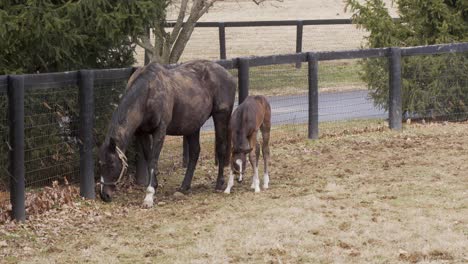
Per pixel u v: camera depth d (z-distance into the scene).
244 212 10.53
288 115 18.14
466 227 9.49
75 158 12.00
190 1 29.89
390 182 12.11
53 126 11.84
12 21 11.30
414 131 16.61
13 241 9.40
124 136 10.84
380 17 18.59
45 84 10.77
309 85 15.68
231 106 12.45
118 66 13.65
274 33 34.88
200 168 13.84
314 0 42.28
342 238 9.15
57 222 10.26
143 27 12.73
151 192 11.23
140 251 8.88
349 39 33.78
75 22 11.99
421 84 17.77
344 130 16.55
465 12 18.42
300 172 13.14
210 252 8.74
